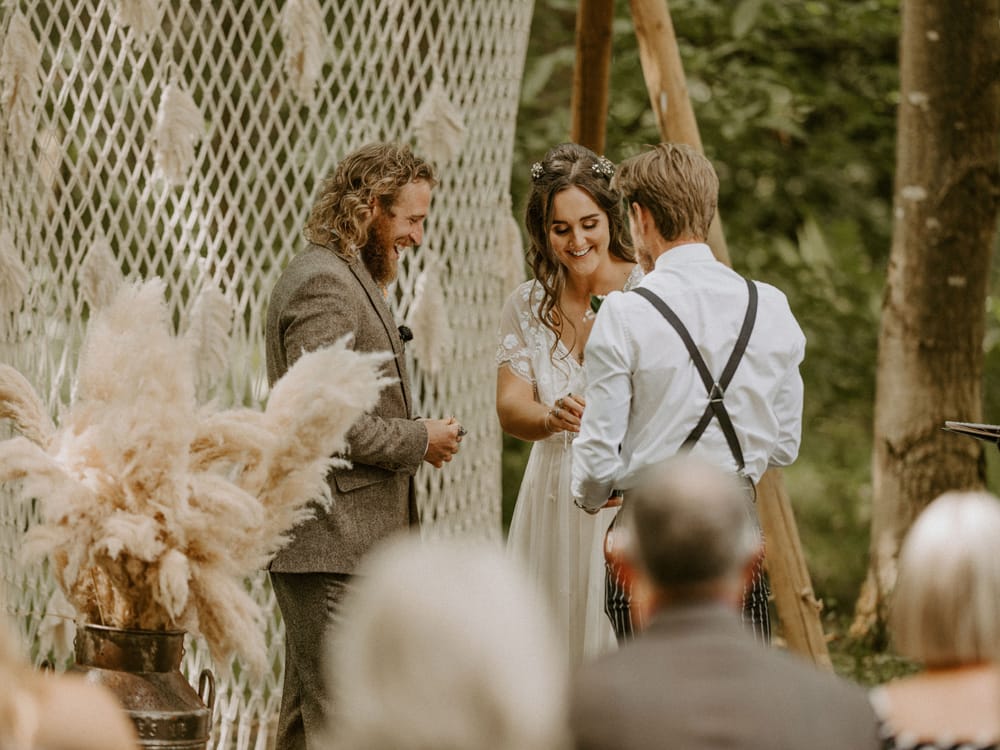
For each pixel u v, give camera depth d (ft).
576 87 32.55
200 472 17.04
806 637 30.12
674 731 11.19
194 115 25.55
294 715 22.02
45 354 25.84
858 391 51.16
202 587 16.60
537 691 9.15
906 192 39.88
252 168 26.48
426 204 21.22
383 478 21.07
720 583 11.96
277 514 17.33
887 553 39.70
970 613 12.13
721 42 49.01
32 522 24.76
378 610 9.28
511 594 9.32
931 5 39.19
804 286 50.57
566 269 23.17
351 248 20.75
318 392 17.12
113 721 12.50
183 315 26.20
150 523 16.39
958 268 39.32
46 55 27.22
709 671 11.48
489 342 29.78
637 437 18.51
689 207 18.79
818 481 52.44
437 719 9.04
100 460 16.72
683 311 18.37
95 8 27.04
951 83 39.11
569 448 22.99
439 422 21.54
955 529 12.26
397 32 27.58
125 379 16.57
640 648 11.78
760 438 18.56
